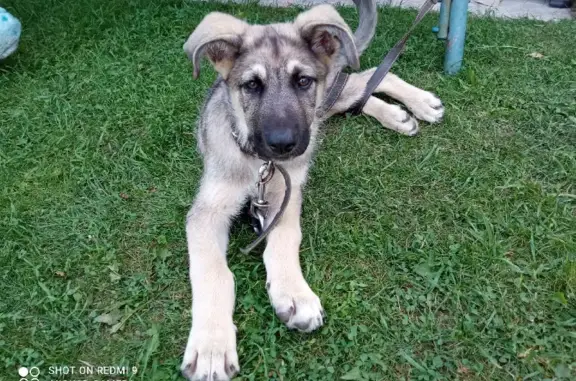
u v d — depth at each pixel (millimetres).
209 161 824
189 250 743
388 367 638
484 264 745
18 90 1125
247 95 760
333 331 674
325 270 757
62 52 1222
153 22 1297
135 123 1031
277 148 710
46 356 663
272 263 715
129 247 804
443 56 1159
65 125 1025
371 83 1010
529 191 847
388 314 694
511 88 1064
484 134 975
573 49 1166
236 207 811
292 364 640
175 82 1119
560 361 628
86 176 915
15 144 986
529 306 693
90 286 748
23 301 730
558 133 966
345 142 971
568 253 748
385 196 866
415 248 779
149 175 925
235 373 631
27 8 1368
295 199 815
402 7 1390
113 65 1176
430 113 998
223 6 1383
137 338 687
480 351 645
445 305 703
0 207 866
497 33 1220
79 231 829
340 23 756
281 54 751
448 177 895
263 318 692
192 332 647
